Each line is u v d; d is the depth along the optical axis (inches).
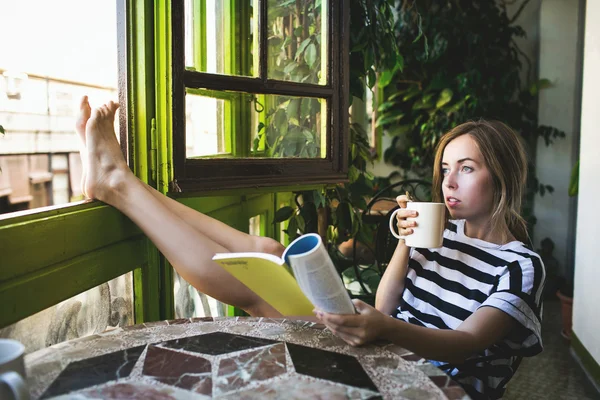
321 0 66.0
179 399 25.4
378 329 33.4
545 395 89.6
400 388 27.0
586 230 97.7
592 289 93.6
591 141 95.3
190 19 55.5
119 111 55.7
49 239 40.7
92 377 28.0
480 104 155.9
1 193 85.4
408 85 169.0
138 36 53.8
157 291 60.4
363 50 85.7
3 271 35.8
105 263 49.3
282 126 64.9
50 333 44.1
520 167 45.6
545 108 156.8
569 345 113.7
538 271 41.3
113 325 53.7
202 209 67.9
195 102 60.3
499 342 41.5
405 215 44.8
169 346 32.7
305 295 32.5
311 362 30.4
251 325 37.2
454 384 27.5
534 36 160.7
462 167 45.5
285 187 64.4
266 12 60.4
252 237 55.2
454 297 44.7
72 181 97.1
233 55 60.2
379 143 171.2
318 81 66.6
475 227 47.4
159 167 55.8
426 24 158.9
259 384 27.2
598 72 92.1
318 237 30.8
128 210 49.7
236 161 58.8
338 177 68.6
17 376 21.0
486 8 158.2
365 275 120.3
